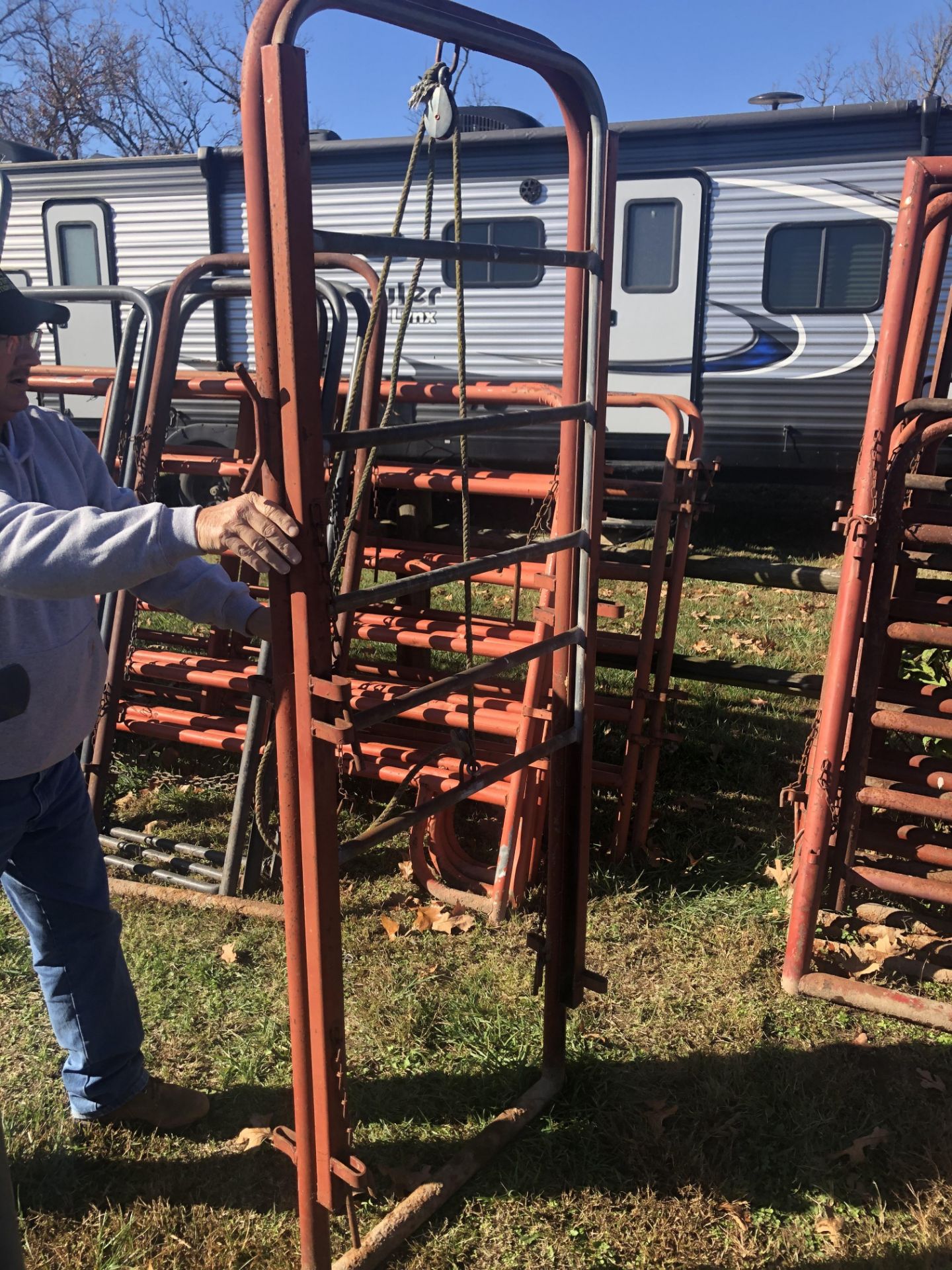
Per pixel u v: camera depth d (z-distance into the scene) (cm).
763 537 984
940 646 308
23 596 160
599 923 348
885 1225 231
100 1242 222
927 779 323
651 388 927
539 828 361
